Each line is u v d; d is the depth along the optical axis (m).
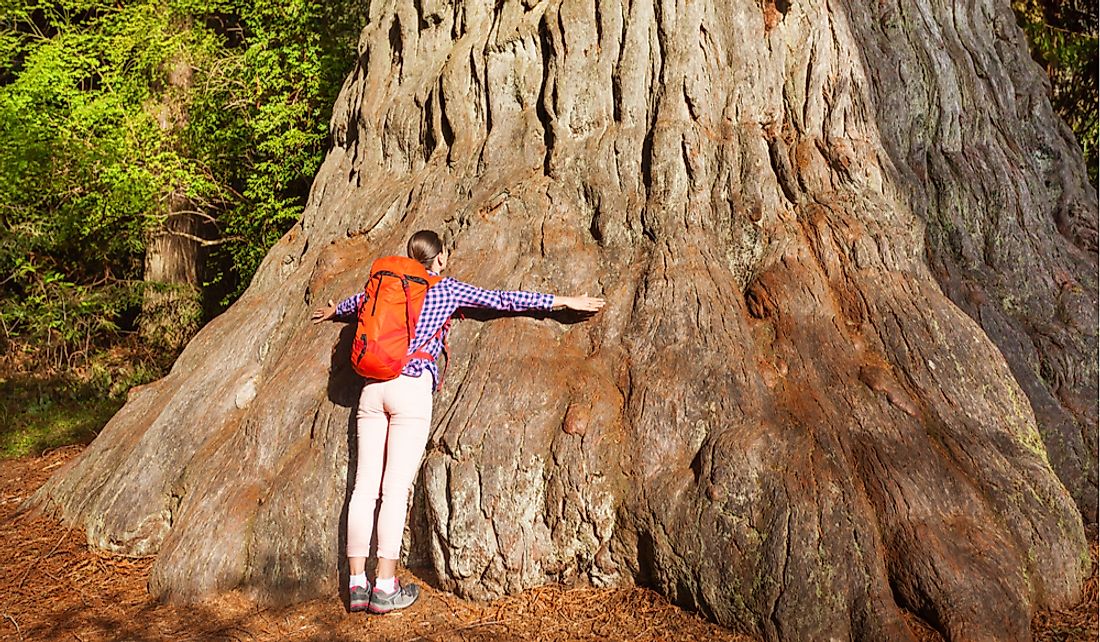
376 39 6.78
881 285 5.23
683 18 5.54
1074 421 5.41
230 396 5.49
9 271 12.65
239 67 12.35
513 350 4.96
